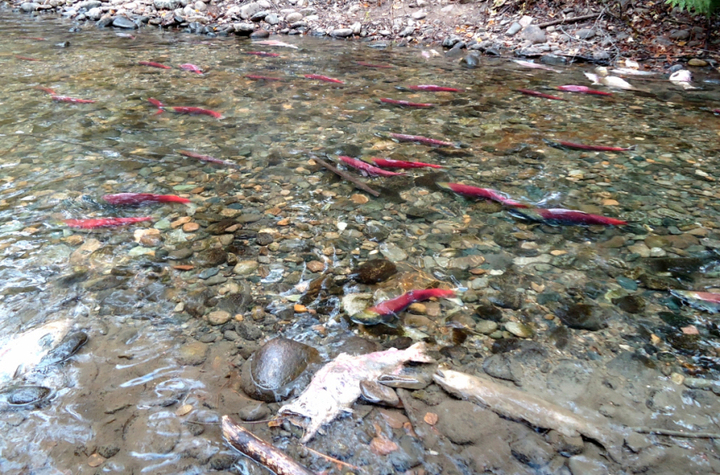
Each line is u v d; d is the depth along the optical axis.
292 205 3.36
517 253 2.96
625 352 2.38
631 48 6.87
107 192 3.45
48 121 4.51
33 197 3.37
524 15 7.83
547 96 5.45
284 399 2.18
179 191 3.49
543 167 3.90
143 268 2.81
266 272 2.79
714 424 2.11
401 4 8.77
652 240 3.07
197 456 1.98
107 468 1.93
